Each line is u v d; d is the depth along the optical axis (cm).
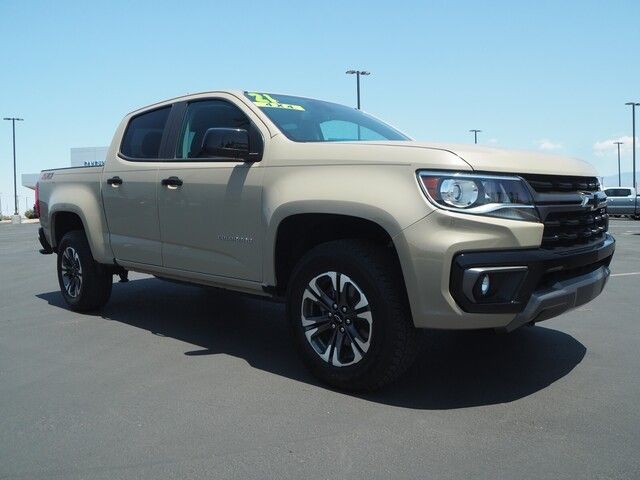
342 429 333
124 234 563
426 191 342
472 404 367
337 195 372
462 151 350
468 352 475
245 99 471
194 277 493
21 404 378
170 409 365
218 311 644
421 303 342
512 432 327
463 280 331
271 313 634
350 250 375
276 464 294
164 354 482
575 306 383
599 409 358
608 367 436
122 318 612
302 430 332
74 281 637
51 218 661
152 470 290
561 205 369
